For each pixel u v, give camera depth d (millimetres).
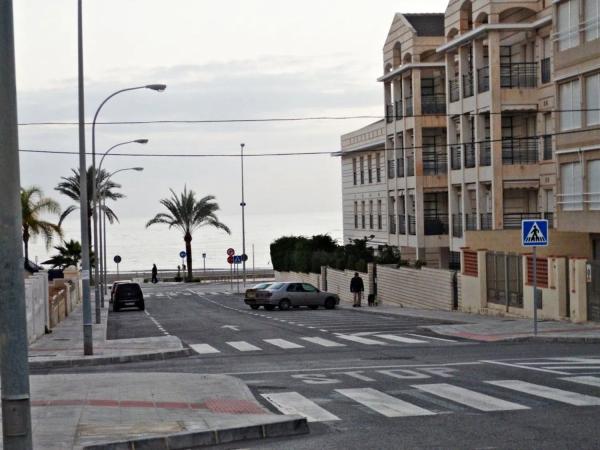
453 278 40500
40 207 64250
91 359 22953
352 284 49406
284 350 24359
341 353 22828
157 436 11273
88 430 11828
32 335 29422
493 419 12531
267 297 48031
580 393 14562
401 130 57969
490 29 43250
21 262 7656
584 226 34250
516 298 33969
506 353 21406
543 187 43594
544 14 42750
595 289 27938
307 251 71000
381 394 15234
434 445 10867
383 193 65312
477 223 45469
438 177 55125
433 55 56281
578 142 34344
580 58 33844
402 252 59375
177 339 28438
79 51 25469
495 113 43531
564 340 24578
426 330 29938
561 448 10484
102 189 69938
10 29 7625
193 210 89562
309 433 12078
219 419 12523
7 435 7547
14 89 7633
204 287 82000
